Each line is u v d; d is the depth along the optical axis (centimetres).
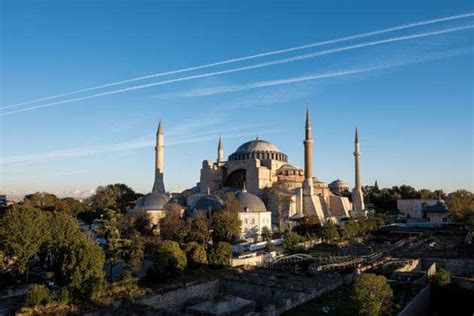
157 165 16562
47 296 5150
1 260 6419
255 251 9275
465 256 8188
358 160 17775
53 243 6838
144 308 5147
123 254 7000
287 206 14175
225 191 15062
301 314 5031
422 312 5478
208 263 7475
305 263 8112
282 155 17875
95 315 5053
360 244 11125
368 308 4553
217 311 5334
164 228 9769
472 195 14650
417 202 18712
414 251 9244
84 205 17600
